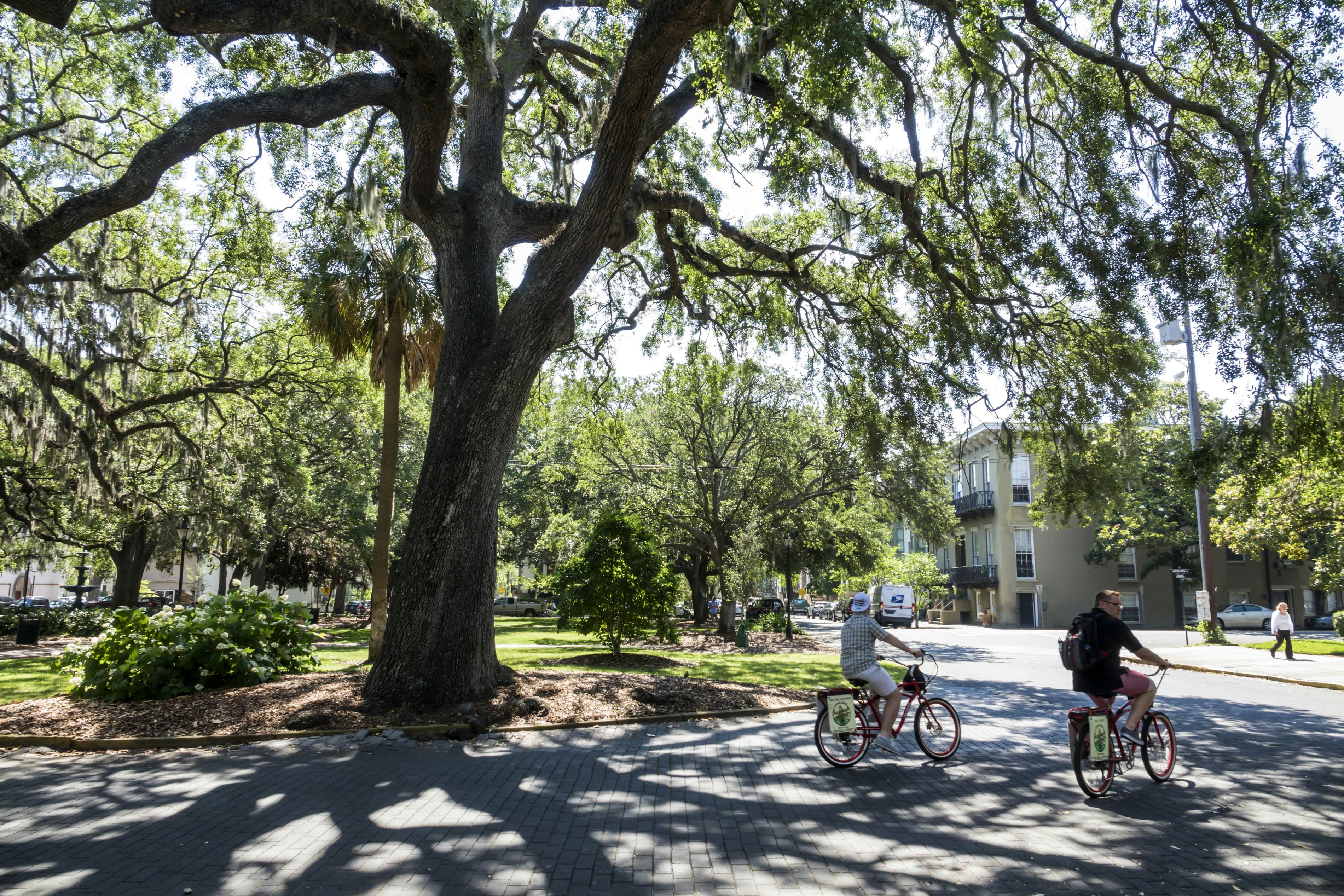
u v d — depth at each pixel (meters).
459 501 11.26
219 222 19.56
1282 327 9.71
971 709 12.59
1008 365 16.27
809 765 8.25
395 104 12.05
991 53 12.21
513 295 11.77
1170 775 7.89
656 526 33.16
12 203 16.27
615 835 5.78
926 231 16.09
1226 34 11.70
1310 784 7.61
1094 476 16.06
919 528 30.05
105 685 11.41
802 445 30.47
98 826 6.00
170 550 37.31
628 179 11.12
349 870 5.03
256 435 25.09
